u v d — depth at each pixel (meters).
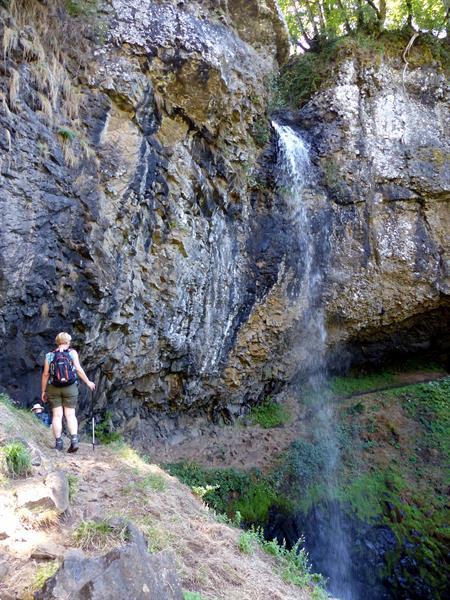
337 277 14.48
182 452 12.52
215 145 11.16
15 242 6.94
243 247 12.80
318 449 14.07
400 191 14.38
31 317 7.56
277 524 12.04
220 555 4.68
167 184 9.97
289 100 15.30
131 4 9.27
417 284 14.77
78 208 8.05
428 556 12.16
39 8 7.89
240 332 13.51
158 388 12.05
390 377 17.83
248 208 12.85
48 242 7.52
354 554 12.30
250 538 5.65
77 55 8.52
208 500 11.40
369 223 14.42
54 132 7.75
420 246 14.55
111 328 9.40
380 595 11.70
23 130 7.10
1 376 7.27
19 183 6.98
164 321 10.81
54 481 4.09
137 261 9.69
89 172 8.37
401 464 14.31
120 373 10.29
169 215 10.10
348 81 14.45
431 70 14.88
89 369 9.31
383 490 13.52
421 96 14.80
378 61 14.55
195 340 12.14
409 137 14.44
